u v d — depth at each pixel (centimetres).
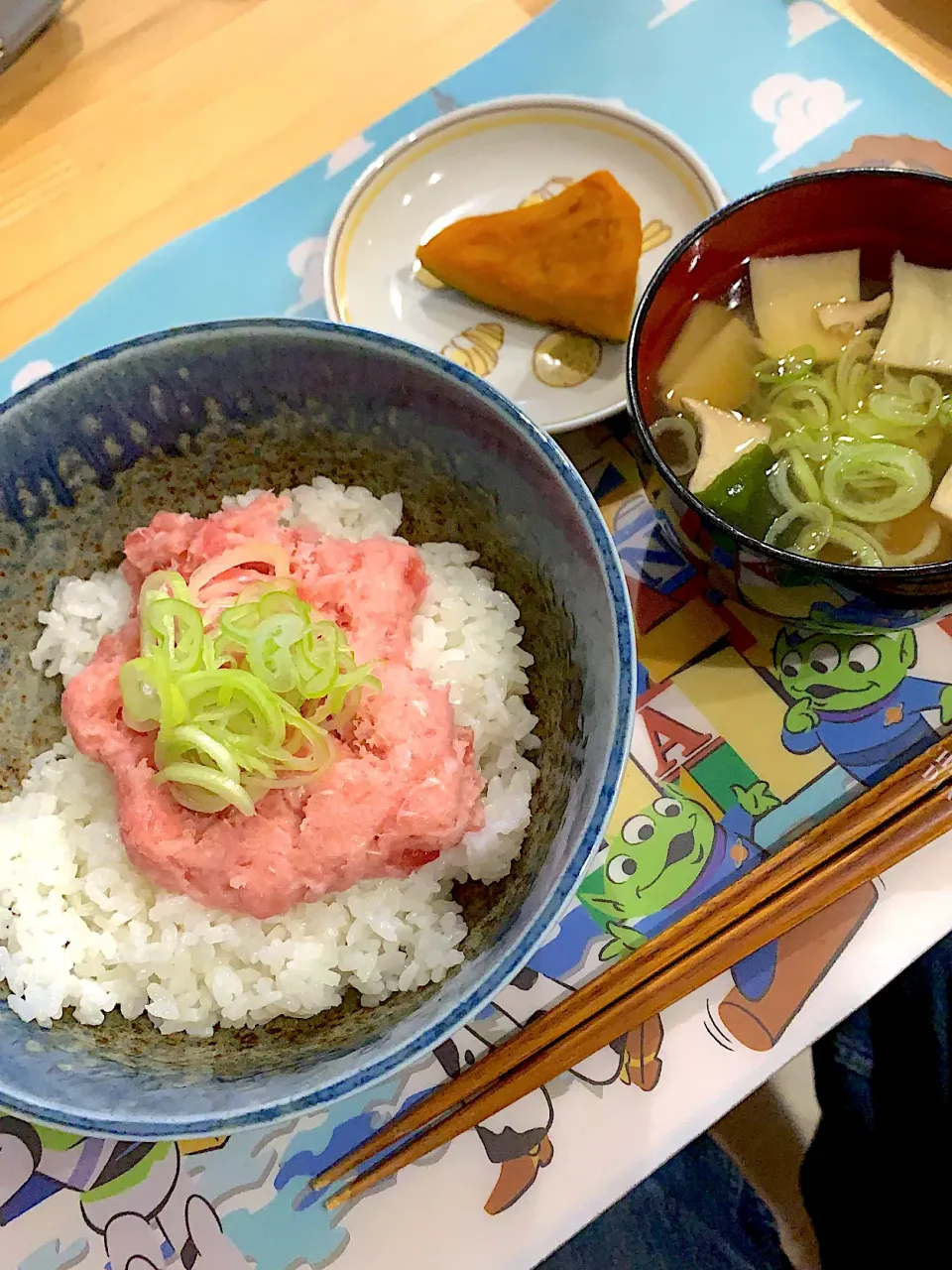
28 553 26
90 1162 25
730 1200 29
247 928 25
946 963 29
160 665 24
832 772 27
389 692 24
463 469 25
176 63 36
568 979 26
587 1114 25
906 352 27
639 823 27
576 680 23
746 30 35
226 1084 22
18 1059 22
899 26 34
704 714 28
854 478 26
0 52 36
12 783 27
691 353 27
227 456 27
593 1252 28
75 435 25
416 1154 24
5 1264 24
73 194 35
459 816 24
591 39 35
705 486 26
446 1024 20
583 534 22
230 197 34
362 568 26
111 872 25
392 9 36
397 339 23
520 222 31
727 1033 25
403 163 34
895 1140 29
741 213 26
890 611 24
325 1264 24
